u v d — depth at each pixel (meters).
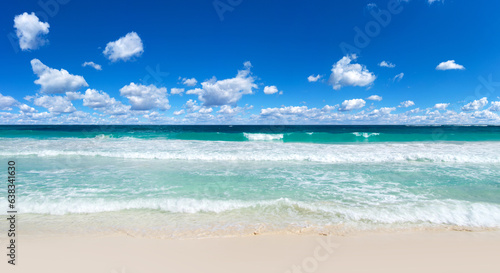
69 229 4.48
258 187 7.07
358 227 4.53
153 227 4.57
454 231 4.35
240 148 14.39
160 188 6.98
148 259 3.44
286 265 3.27
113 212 5.30
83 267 3.21
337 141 20.52
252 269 3.18
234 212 5.25
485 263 3.31
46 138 20.23
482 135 22.58
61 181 7.68
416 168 9.53
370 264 3.29
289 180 7.82
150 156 12.16
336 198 6.12
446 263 3.32
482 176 8.25
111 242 3.97
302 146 15.36
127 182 7.60
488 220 4.77
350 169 9.39
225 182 7.61
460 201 5.80
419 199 6.01
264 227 4.54
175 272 3.11
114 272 3.10
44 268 3.17
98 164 10.44
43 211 5.34
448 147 14.62
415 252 3.62
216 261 3.38
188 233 4.32
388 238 4.09
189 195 6.38
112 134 24.58
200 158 11.73
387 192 6.58
